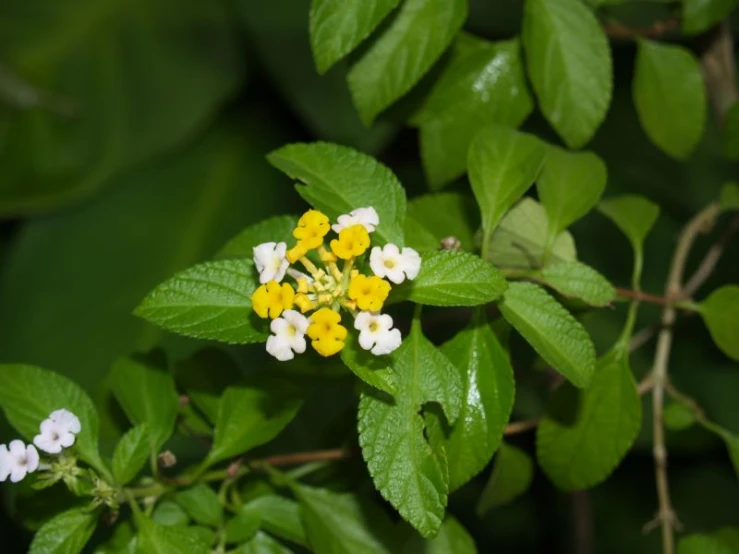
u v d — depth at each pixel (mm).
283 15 614
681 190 620
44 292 597
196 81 646
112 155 624
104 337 577
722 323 420
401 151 651
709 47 488
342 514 409
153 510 403
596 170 415
